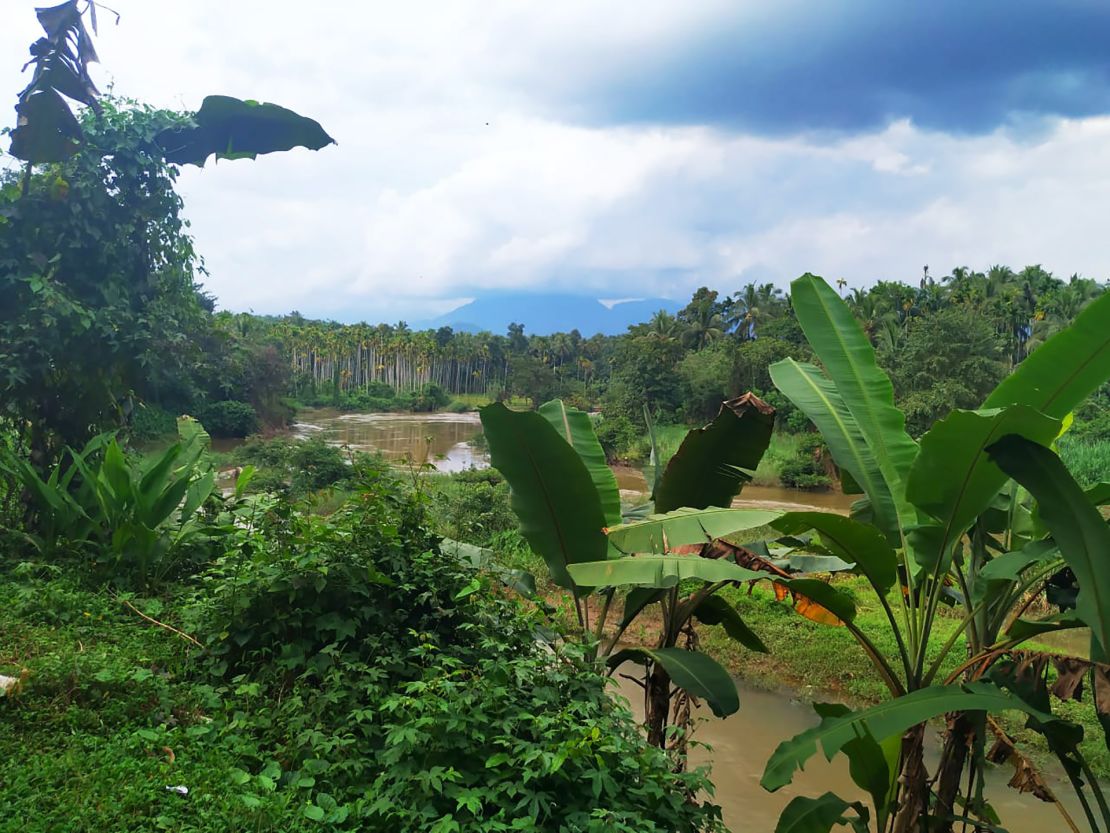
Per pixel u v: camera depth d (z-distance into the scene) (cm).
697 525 412
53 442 708
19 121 632
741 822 620
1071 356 380
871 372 471
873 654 438
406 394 8256
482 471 2694
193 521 687
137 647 469
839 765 734
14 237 656
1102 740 773
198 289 835
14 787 295
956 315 3703
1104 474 2520
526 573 543
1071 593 422
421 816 312
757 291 6569
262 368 4669
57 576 577
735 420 469
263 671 428
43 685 383
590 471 532
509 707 362
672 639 498
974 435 355
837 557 464
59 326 659
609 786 321
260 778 321
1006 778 722
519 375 7506
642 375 4931
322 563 459
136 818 288
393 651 439
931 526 402
